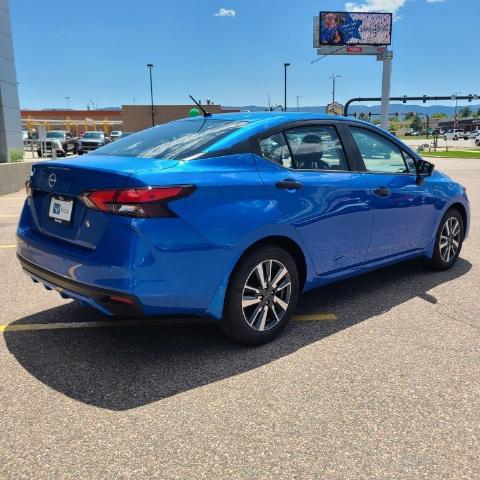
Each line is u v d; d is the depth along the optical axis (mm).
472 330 4035
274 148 3742
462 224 5793
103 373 3312
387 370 3367
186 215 3086
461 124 148750
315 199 3826
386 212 4520
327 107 32844
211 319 3395
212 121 3992
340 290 5027
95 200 3053
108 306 3066
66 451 2521
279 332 3852
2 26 17859
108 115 95375
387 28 47562
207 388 3129
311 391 3098
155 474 2361
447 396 3051
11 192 13812
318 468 2408
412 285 5180
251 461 2455
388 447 2566
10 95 18453
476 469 2408
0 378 3238
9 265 5922
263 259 3561
